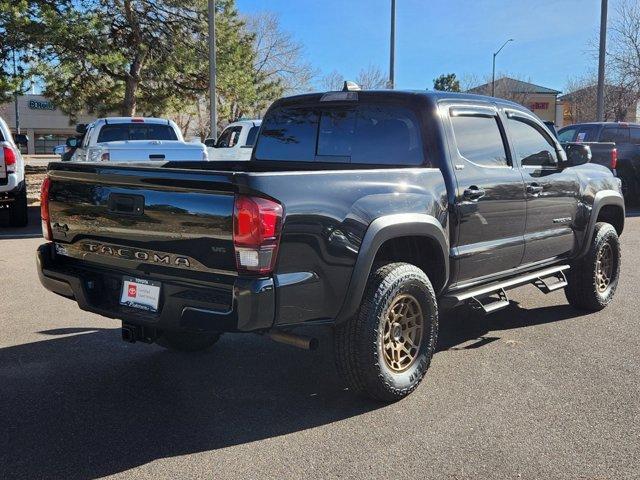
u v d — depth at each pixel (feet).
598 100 64.75
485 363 16.39
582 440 12.15
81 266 14.02
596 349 17.51
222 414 13.35
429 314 14.35
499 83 209.77
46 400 13.96
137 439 12.19
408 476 10.85
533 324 20.06
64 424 12.80
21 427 12.64
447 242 14.90
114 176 12.70
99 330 19.08
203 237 11.62
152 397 14.21
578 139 49.98
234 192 11.23
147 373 15.70
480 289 16.61
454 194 15.08
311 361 16.65
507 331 19.29
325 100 17.17
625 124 49.39
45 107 216.33
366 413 13.41
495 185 16.28
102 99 80.79
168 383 15.06
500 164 16.97
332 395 14.38
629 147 48.75
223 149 49.49
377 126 16.16
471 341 18.30
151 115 88.69
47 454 11.57
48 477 10.78
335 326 13.24
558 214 18.94
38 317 20.29
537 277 18.53
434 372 15.72
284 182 11.57
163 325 12.19
